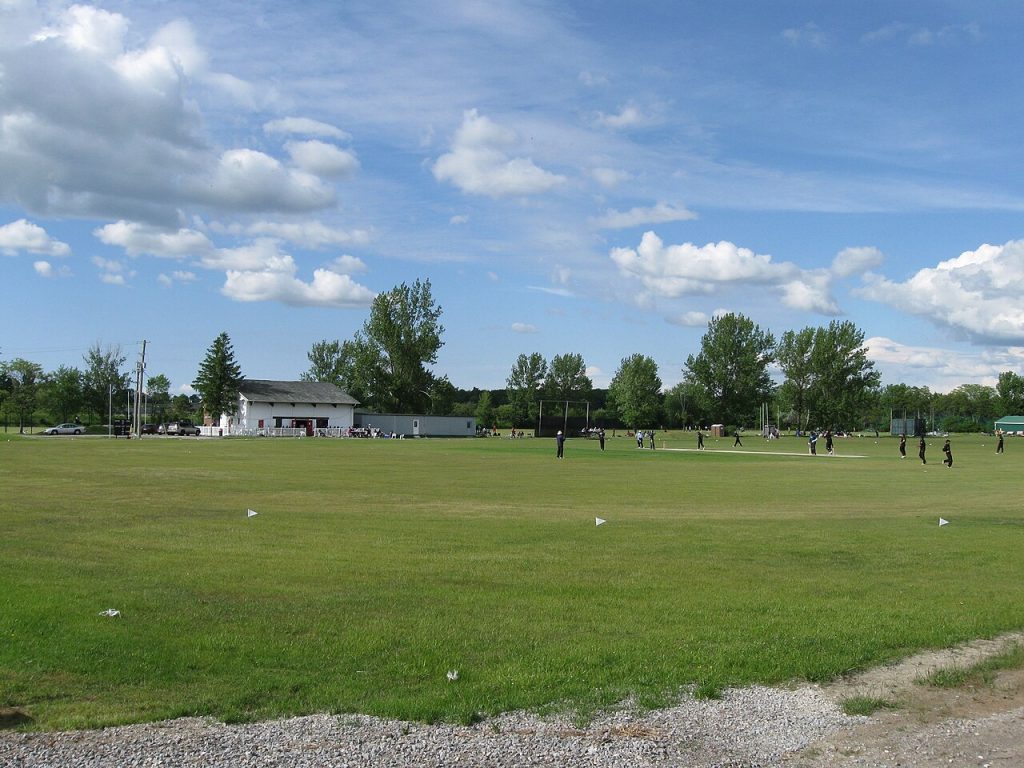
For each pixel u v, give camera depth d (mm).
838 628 9992
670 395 167500
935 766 6316
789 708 7434
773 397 137500
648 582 12828
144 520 20219
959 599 11805
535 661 8562
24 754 6207
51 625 9508
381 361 129250
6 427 118938
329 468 42156
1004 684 8141
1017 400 189000
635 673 8234
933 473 43188
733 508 24984
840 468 47531
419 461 50531
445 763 6156
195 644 9008
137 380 96250
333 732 6711
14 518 20406
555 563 14492
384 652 8852
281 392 120000
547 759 6270
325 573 13250
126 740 6504
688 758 6371
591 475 39438
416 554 15328
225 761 6129
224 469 40156
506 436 127438
